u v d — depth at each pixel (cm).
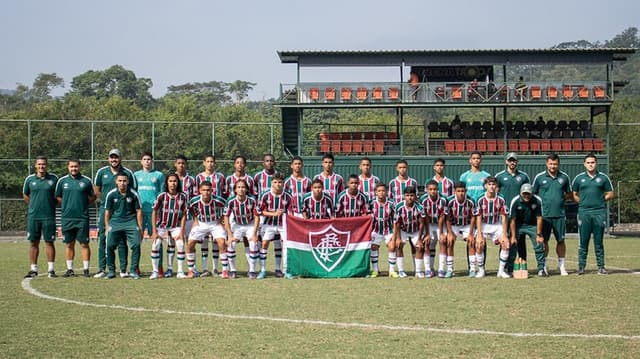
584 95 3919
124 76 12288
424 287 1510
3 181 4641
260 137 5119
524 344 979
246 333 1051
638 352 936
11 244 3219
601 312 1202
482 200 1695
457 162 3862
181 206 1723
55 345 983
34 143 4722
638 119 6731
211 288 1510
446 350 948
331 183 1797
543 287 1497
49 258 1733
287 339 1012
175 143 4928
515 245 1711
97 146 4850
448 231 1702
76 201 1736
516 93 3947
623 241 3328
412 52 3891
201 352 942
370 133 4150
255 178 1847
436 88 3947
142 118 6869
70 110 6588
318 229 1711
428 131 4141
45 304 1307
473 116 8956
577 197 1756
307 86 3938
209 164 1834
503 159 3909
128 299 1361
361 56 3912
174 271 1912
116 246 1720
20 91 11862
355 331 1062
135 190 1745
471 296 1378
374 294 1411
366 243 1720
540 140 4000
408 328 1080
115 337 1029
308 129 7088
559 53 3881
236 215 1711
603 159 3925
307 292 1444
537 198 1681
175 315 1191
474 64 3900
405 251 2620
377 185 1739
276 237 1758
